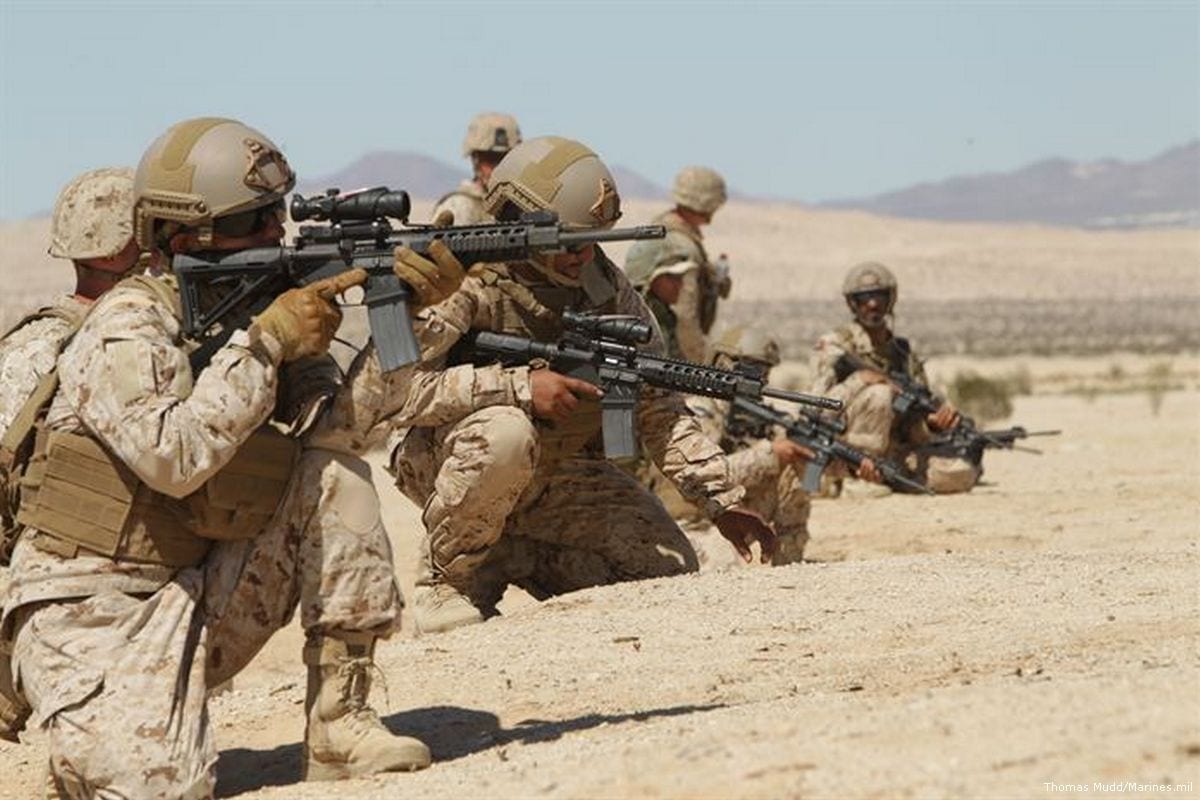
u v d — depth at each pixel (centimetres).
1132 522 2984
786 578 1945
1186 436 5166
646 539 2003
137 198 1281
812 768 1053
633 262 2734
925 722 1098
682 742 1155
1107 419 6431
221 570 1284
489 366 1831
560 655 1667
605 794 1086
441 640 1766
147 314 1252
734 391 1741
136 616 1252
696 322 2741
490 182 1809
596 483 1998
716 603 1838
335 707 1291
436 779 1238
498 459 1817
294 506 1284
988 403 6719
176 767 1227
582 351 1778
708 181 2778
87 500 1247
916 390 3384
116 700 1228
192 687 1252
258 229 1285
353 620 1281
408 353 1257
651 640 1706
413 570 3078
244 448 1263
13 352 1389
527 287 1833
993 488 3625
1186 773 988
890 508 3319
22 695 1318
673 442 1895
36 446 1255
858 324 3400
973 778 1006
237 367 1225
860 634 1681
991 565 1992
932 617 1738
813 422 2650
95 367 1222
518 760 1249
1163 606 1709
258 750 1481
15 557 1273
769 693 1465
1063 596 1802
